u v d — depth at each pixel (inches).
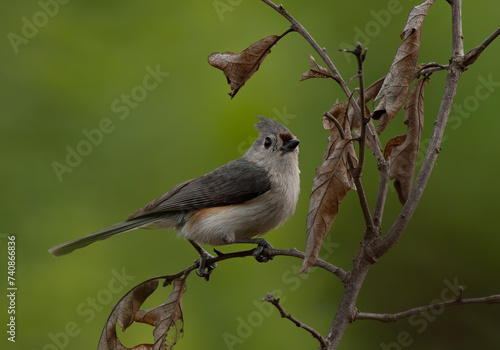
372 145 221.5
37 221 409.1
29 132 425.4
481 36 434.3
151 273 411.2
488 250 432.8
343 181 190.4
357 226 462.3
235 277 405.4
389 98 212.7
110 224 409.1
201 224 321.7
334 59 461.1
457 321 448.1
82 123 429.4
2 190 410.3
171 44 445.7
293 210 339.3
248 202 325.4
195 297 402.6
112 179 418.6
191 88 434.0
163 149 420.2
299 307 414.9
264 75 439.2
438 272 448.1
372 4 471.2
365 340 467.2
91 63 441.4
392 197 458.9
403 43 215.0
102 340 249.4
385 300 462.0
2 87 430.6
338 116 222.2
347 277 200.4
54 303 400.5
